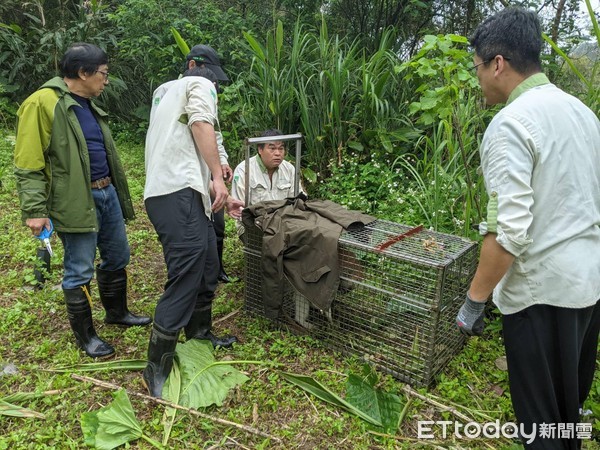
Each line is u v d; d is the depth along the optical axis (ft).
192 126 7.51
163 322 7.81
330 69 17.71
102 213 8.93
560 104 5.39
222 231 11.53
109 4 26.05
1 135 22.48
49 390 7.93
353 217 9.39
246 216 9.92
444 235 9.35
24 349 9.08
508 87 5.69
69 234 8.39
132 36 23.39
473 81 9.21
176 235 7.63
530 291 5.52
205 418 7.50
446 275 8.13
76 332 8.91
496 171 5.21
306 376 8.24
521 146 5.12
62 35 24.91
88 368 8.49
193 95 7.57
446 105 9.52
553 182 5.27
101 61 8.20
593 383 8.14
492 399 8.18
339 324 9.34
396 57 18.37
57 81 8.07
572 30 18.16
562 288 5.38
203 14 23.21
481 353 9.34
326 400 7.99
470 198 10.18
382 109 16.55
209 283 9.12
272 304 9.45
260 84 18.78
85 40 25.08
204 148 7.52
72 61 8.02
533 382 5.69
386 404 7.81
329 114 17.24
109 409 7.29
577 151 5.36
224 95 18.35
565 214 5.36
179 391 7.89
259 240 9.96
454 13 22.68
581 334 5.69
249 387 8.25
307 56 19.26
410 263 8.29
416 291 8.31
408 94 17.53
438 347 8.57
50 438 7.02
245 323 10.29
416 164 16.05
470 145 11.62
